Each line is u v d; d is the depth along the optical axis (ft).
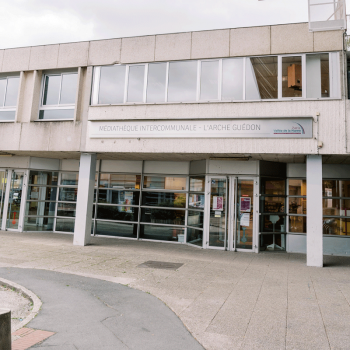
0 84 42.27
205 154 33.55
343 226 36.60
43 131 37.99
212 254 34.06
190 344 13.21
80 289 20.22
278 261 31.37
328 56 30.48
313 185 29.55
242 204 36.91
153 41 35.53
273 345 13.30
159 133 33.37
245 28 32.86
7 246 33.68
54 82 40.27
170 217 41.75
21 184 45.52
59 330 14.07
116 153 36.35
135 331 14.29
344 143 28.76
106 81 36.88
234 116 31.58
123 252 33.06
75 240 36.14
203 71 33.96
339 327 15.20
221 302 18.57
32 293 19.01
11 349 11.82
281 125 30.09
